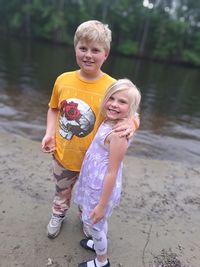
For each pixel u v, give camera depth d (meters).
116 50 39.56
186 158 5.35
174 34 37.09
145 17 40.06
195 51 36.94
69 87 2.43
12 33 43.78
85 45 2.26
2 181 3.59
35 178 3.75
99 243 2.37
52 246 2.69
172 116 8.52
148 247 2.83
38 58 18.95
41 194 3.42
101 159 2.18
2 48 22.84
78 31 2.28
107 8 41.19
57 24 39.62
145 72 18.88
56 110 2.71
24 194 3.38
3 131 5.50
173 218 3.33
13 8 44.16
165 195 3.78
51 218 2.80
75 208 3.21
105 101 2.18
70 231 2.88
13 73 12.31
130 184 3.92
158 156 5.26
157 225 3.16
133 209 3.38
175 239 2.99
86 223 2.33
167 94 12.08
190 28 38.56
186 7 40.84
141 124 7.18
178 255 2.78
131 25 40.44
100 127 2.20
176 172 4.51
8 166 3.97
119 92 2.10
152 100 10.48
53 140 2.62
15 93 8.84
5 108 7.09
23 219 2.98
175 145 5.99
